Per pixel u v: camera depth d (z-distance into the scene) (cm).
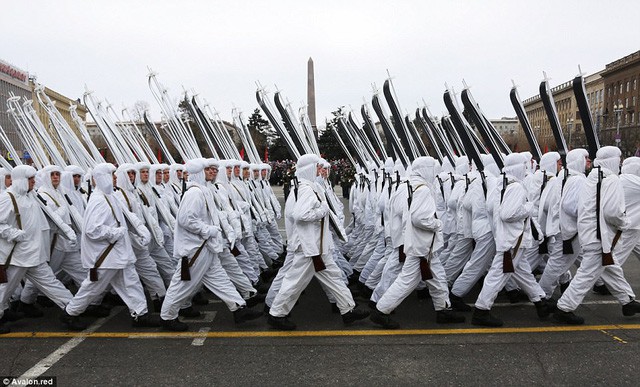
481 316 538
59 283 546
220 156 891
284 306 526
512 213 520
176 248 525
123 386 404
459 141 859
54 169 608
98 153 745
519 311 594
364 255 752
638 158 598
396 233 566
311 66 3206
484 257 580
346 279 684
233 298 534
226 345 491
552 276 614
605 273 552
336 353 470
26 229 516
